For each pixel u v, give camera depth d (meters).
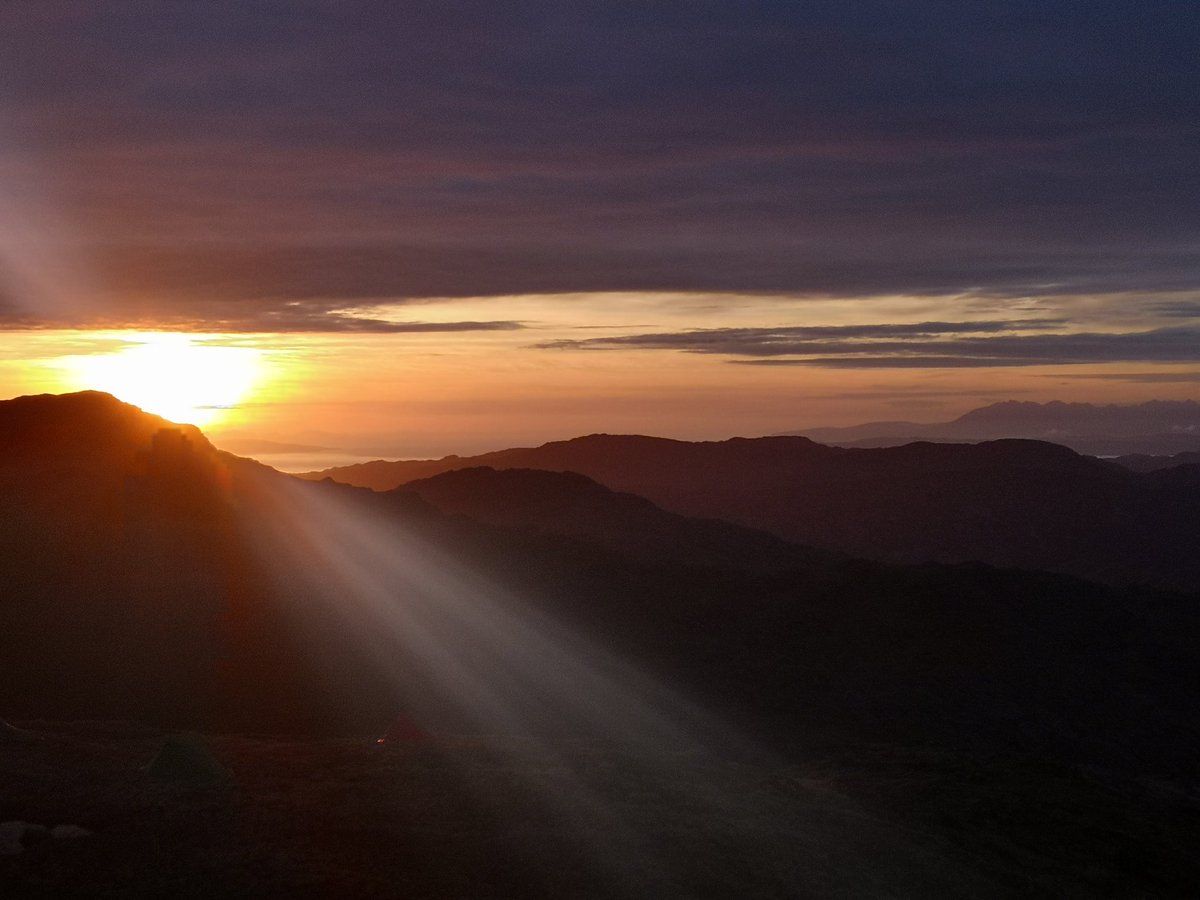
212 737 33.94
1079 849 29.94
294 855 19.22
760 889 20.80
